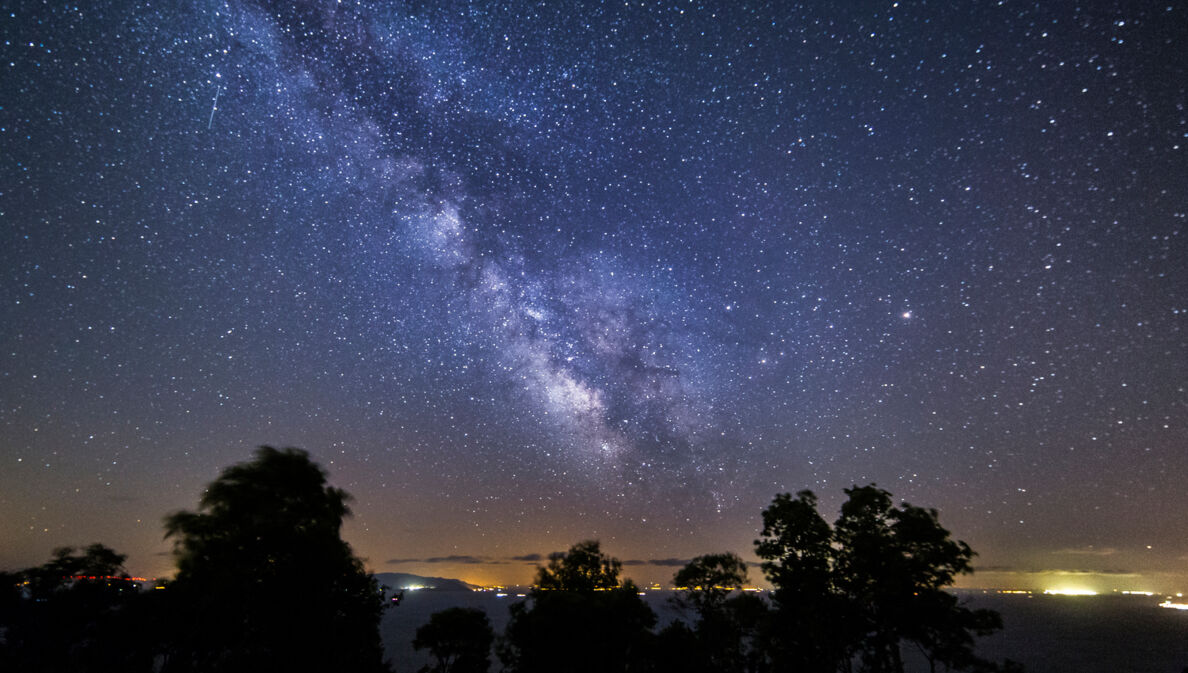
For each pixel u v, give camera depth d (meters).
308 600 16.94
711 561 24.30
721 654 21.69
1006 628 155.12
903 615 17.80
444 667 26.11
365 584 19.23
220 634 16.75
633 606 21.11
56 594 21.84
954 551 18.23
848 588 19.11
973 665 17.58
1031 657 94.88
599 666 19.70
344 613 18.59
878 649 18.50
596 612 20.23
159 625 17.39
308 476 17.98
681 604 23.81
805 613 19.08
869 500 19.44
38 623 21.25
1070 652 101.31
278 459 17.67
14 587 22.08
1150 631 144.12
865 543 18.67
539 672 19.92
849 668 19.03
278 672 16.34
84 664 19.67
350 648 18.66
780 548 20.38
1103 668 84.44
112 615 19.20
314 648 16.98
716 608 23.30
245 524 16.72
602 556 27.09
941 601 17.89
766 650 20.08
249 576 16.34
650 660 20.00
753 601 21.91
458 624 26.11
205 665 17.42
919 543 18.52
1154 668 84.31
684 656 19.94
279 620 16.55
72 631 21.03
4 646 21.22
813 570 19.66
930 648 18.02
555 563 26.84
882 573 18.41
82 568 22.98
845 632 18.66
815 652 19.02
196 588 16.33
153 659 18.62
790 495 20.98
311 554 16.97
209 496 16.84
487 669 26.22
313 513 17.75
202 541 16.42
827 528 19.88
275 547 16.69
